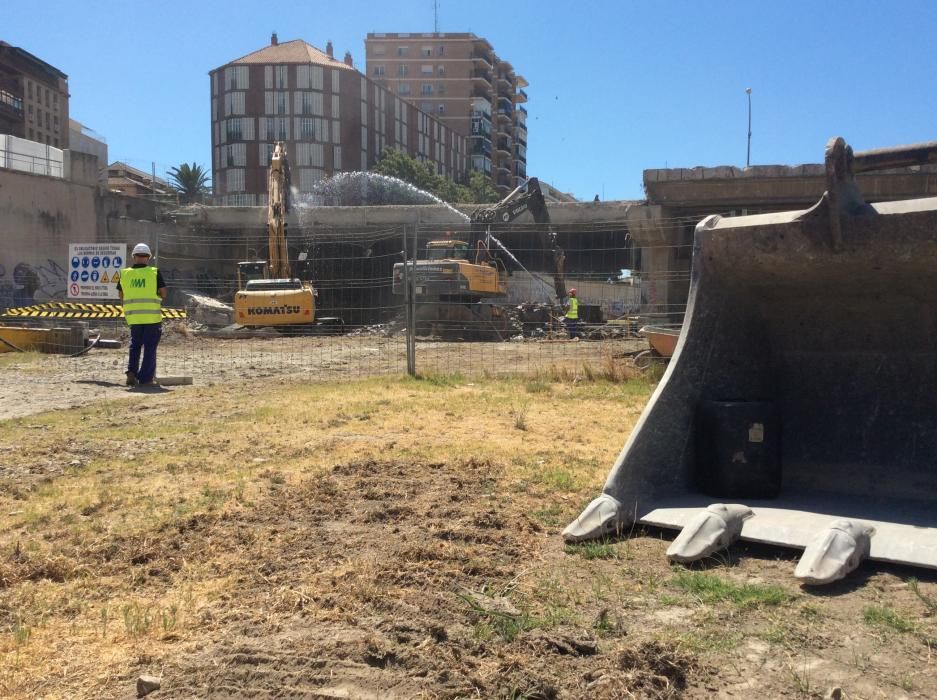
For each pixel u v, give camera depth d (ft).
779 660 8.58
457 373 41.52
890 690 7.88
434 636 9.26
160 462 19.70
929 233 12.42
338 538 13.29
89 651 9.09
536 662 8.63
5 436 23.53
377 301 130.93
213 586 11.19
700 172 98.53
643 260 104.27
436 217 136.05
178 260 136.15
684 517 12.89
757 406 13.91
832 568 10.53
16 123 253.85
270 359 53.47
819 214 13.30
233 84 298.35
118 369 45.11
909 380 14.17
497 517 14.19
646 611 9.99
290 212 135.85
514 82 437.58
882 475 14.05
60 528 14.17
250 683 8.23
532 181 109.50
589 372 39.63
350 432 23.91
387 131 329.52
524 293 127.03
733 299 15.08
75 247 60.54
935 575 10.77
